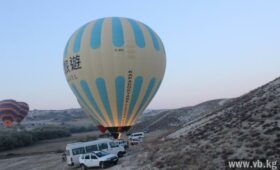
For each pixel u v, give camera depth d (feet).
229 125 93.45
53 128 354.13
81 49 127.95
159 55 132.46
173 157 86.07
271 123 79.61
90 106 131.23
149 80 129.18
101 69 124.77
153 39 132.46
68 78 134.92
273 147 68.39
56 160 166.09
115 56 124.36
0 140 262.88
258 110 93.56
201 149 83.46
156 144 119.14
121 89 125.59
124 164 103.50
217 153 76.18
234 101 136.67
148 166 87.45
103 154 113.09
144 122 374.63
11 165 171.42
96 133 369.30
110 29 127.95
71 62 130.62
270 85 118.83
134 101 128.57
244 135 79.82
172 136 127.44
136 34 128.67
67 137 333.62
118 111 128.88
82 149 128.67
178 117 348.79
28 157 200.95
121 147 128.36
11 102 371.76
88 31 130.00
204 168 71.26
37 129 345.92
